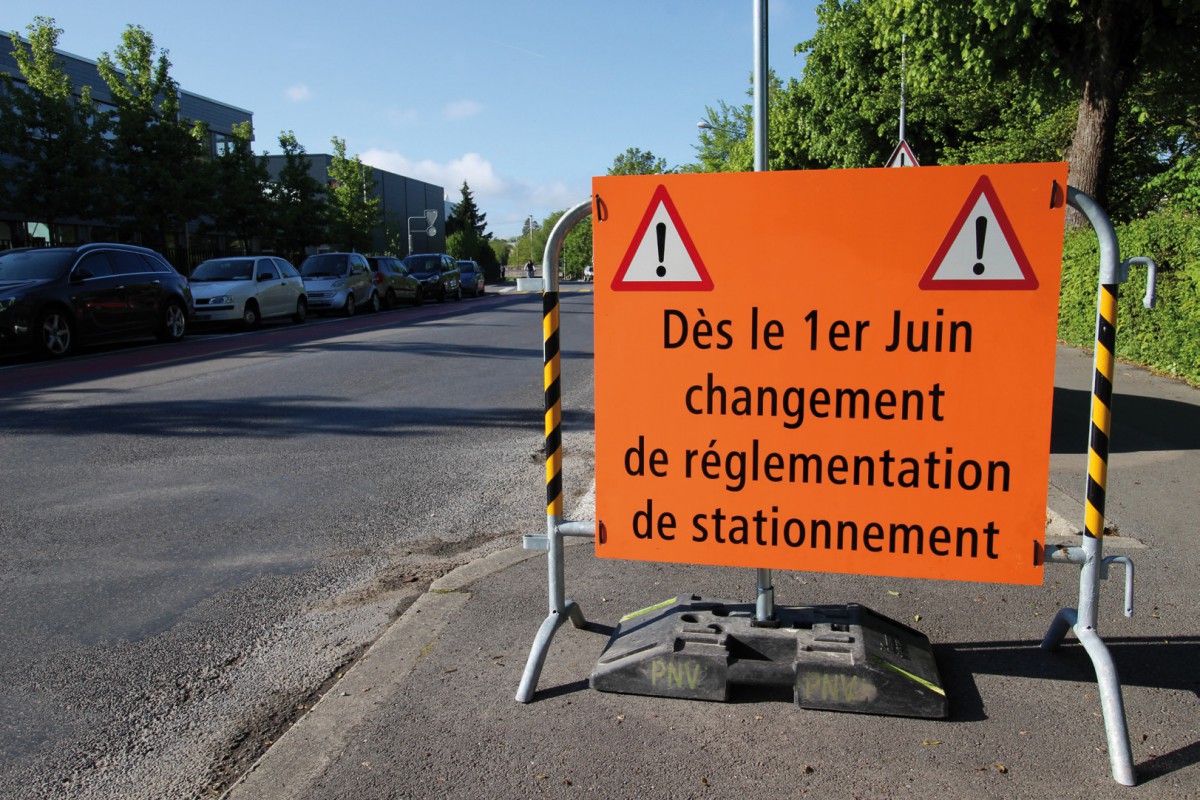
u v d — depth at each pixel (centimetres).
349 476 642
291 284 2158
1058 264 284
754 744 285
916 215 291
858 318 300
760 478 315
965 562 304
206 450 717
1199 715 299
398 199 7300
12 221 3127
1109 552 456
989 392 294
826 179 296
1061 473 609
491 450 727
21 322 1270
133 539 503
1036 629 368
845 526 311
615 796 259
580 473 654
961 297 291
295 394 991
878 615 348
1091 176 1412
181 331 1653
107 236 2959
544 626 334
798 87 3147
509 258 14288
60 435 767
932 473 302
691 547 325
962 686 321
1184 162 1077
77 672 349
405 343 1576
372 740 290
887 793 259
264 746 298
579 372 1195
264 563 468
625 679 318
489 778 269
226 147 3606
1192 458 645
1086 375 1036
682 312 313
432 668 339
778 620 335
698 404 317
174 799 270
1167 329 1026
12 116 2408
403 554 482
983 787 262
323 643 374
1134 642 354
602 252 317
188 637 380
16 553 479
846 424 306
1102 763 273
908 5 1364
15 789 275
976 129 2719
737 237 305
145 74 2805
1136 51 1377
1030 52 1457
